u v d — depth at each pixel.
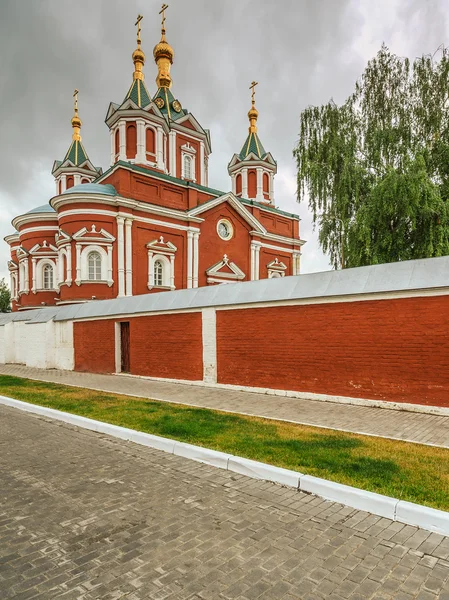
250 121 37.22
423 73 17.25
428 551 3.46
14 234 34.84
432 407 8.05
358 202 16.47
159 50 33.78
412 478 4.71
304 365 9.98
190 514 4.17
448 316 7.91
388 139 16.72
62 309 18.58
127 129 27.77
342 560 3.32
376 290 8.73
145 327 14.09
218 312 11.82
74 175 34.88
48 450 6.49
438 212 14.04
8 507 4.37
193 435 6.70
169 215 26.34
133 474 5.36
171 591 2.93
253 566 3.23
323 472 4.96
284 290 10.44
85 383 13.38
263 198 36.22
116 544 3.58
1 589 2.96
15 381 14.08
